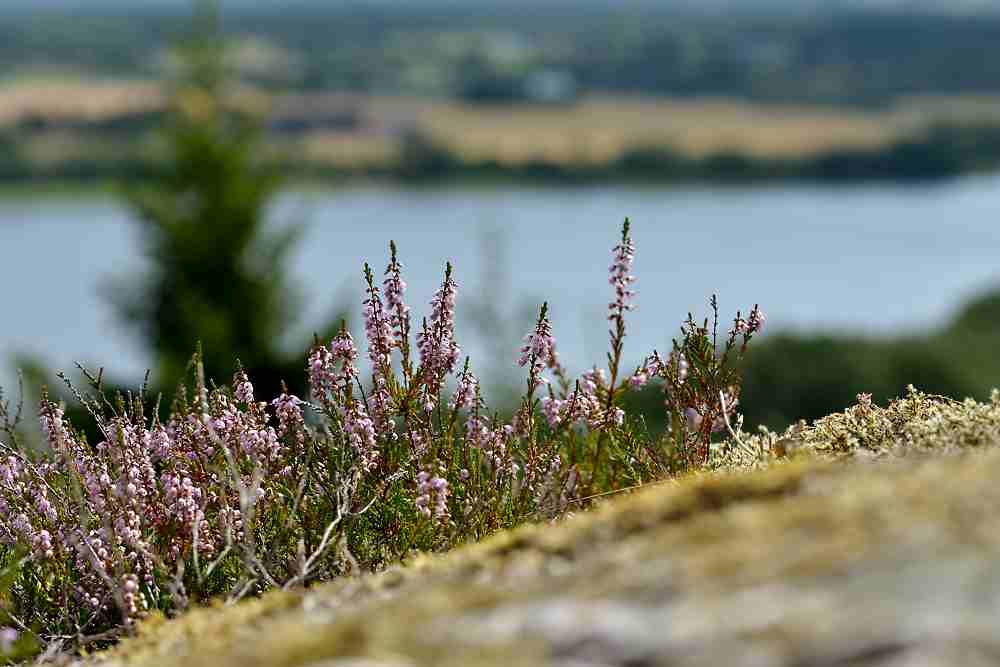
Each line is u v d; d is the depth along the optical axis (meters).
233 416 6.65
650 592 3.29
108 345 88.69
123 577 5.99
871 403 6.49
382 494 6.61
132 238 28.14
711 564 3.38
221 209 27.97
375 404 6.80
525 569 4.21
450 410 6.83
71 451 6.57
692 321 7.14
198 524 6.27
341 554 6.01
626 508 4.70
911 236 197.62
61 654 5.73
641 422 7.36
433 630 3.37
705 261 161.12
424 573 4.79
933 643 2.64
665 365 7.14
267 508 6.62
